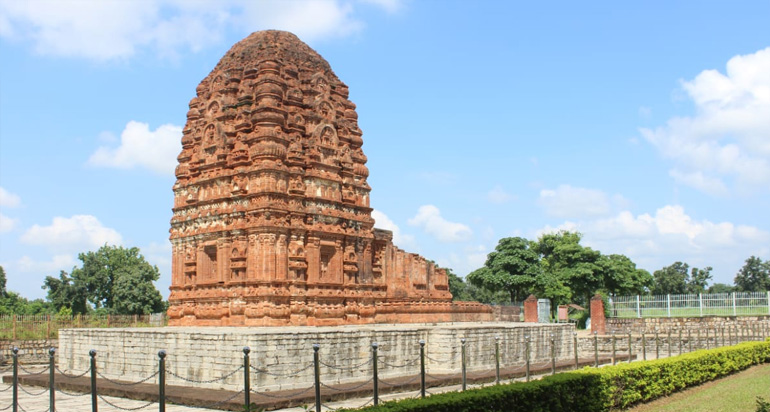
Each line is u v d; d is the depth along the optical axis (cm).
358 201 4616
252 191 4075
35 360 4966
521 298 9138
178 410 2595
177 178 4625
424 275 5178
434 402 2027
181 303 4406
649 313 6450
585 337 5462
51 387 2462
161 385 2052
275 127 4178
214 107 4509
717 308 6078
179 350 3178
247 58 4534
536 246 9606
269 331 3078
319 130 4419
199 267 4328
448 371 3684
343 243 4431
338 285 4294
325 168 4403
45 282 10262
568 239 9156
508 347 4178
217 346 2983
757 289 12569
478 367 3894
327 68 4828
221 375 2948
